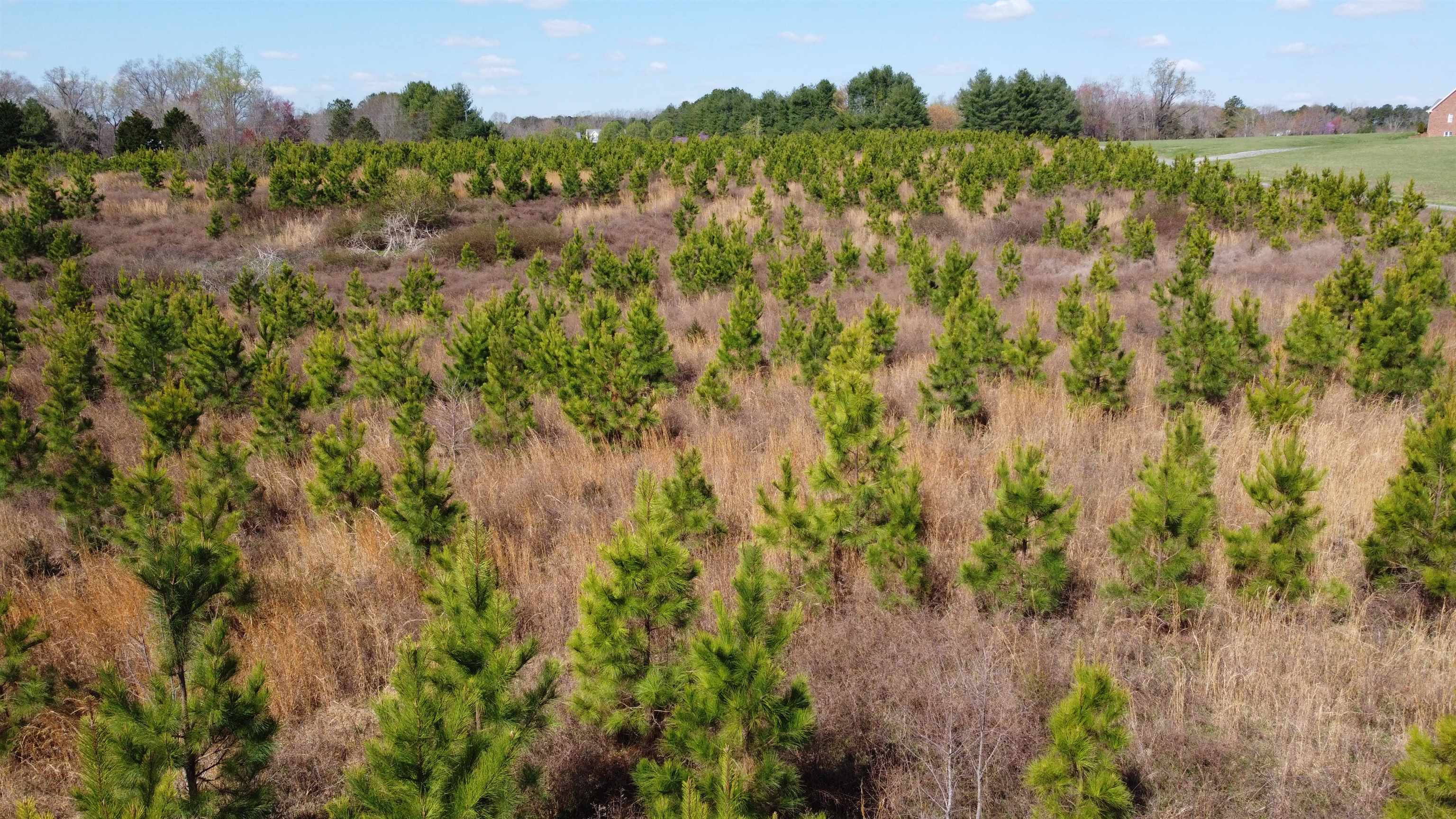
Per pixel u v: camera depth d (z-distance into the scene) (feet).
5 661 16.17
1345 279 41.06
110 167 120.57
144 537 13.98
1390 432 29.53
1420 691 17.08
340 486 26.21
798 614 14.28
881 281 65.21
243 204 97.76
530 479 29.81
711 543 23.73
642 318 35.78
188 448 31.45
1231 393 33.91
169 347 39.93
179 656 13.56
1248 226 79.71
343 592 22.30
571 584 22.29
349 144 135.03
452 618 14.19
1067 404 33.24
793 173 107.76
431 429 26.30
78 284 58.54
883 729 16.88
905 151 122.52
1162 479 20.01
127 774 11.53
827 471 22.13
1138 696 17.61
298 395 32.78
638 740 16.58
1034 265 72.64
